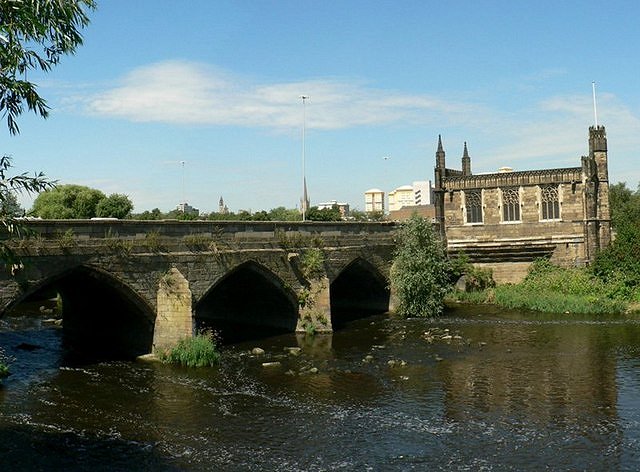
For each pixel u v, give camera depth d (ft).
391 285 200.44
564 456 79.00
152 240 129.08
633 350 137.59
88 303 152.15
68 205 355.56
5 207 62.80
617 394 105.09
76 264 115.85
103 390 109.91
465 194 243.40
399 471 75.05
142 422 93.09
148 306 130.11
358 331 170.60
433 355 137.90
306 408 100.01
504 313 194.80
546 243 226.99
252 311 185.16
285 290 164.14
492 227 237.86
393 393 108.47
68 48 63.31
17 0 56.49
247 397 106.32
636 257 202.59
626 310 188.24
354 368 127.03
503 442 84.07
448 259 230.27
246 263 149.89
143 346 138.31
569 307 193.57
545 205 230.07
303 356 138.92
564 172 224.74
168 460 78.79
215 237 143.74
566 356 133.69
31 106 59.47
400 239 204.74
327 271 175.42
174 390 110.42
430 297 192.95
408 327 174.70
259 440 85.71
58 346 149.59
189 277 135.54
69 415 96.12
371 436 86.99
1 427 90.33
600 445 82.48
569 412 96.22
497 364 128.26
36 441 84.89
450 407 99.96
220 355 138.92
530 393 106.93
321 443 84.53
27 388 111.04
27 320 192.24
